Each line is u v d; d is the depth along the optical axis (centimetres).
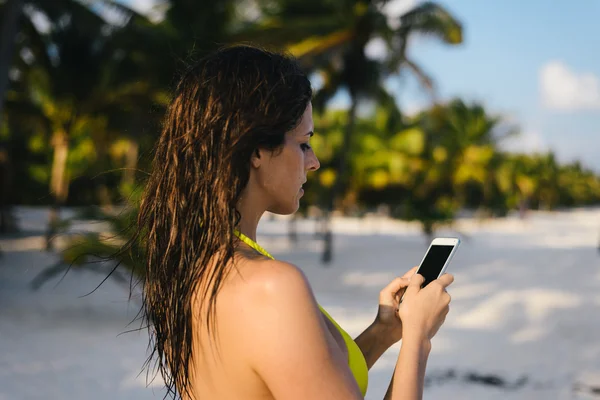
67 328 864
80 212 703
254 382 80
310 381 75
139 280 110
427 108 2053
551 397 586
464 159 3784
